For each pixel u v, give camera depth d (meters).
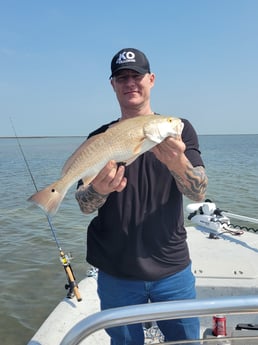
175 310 1.47
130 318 1.47
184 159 2.20
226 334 2.49
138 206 2.43
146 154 2.45
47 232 10.39
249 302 1.46
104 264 2.53
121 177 2.20
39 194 2.22
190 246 4.71
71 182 2.27
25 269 7.57
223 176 22.58
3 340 5.14
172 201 2.47
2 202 15.16
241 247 4.64
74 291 3.65
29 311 5.89
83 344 3.14
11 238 9.84
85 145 2.27
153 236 2.43
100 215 2.57
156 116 2.23
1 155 51.72
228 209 12.95
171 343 1.80
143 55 2.63
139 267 2.42
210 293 3.74
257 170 26.22
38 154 54.78
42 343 2.98
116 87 2.67
